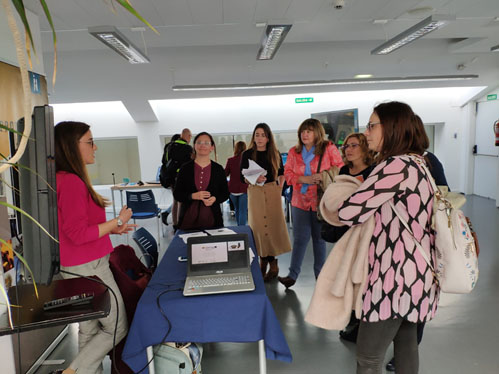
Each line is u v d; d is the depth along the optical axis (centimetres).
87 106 868
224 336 185
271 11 399
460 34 510
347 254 158
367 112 902
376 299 144
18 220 226
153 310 181
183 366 191
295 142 936
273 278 395
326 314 166
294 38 516
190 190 313
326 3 382
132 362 186
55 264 130
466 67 733
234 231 297
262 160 380
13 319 136
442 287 143
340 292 158
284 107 891
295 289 370
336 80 690
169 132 889
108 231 183
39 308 145
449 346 262
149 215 571
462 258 139
